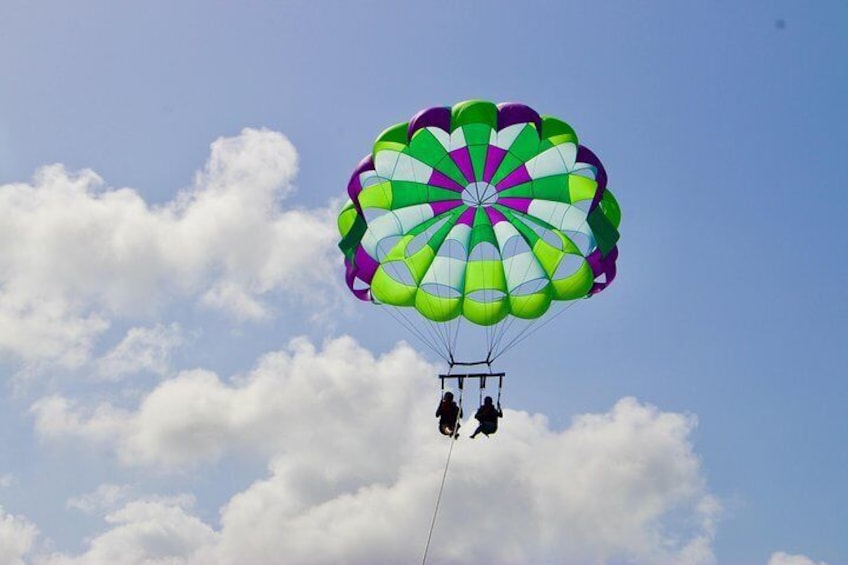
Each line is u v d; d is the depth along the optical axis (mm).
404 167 29562
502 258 30672
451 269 30734
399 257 30734
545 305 30266
